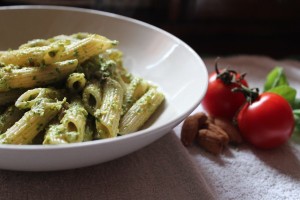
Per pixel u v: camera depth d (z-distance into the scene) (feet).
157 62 0.99
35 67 0.79
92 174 0.77
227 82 1.00
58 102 0.73
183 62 0.94
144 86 0.91
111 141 0.61
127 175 0.78
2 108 0.79
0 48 1.04
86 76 0.84
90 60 0.87
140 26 1.04
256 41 1.68
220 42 1.63
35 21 1.07
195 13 1.58
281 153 0.93
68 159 0.62
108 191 0.73
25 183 0.73
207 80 0.81
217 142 0.89
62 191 0.72
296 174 0.86
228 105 0.99
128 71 1.03
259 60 1.38
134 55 1.04
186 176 0.79
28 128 0.70
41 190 0.72
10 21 1.05
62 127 0.68
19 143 0.69
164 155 0.83
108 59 0.91
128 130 0.79
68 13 1.08
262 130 0.90
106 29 1.07
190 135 0.91
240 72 1.28
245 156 0.90
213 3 1.56
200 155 0.89
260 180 0.83
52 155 0.59
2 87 0.76
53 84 0.81
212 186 0.80
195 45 1.59
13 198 0.69
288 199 0.79
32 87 0.79
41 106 0.72
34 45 0.89
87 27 1.08
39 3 1.45
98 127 0.75
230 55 1.56
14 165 0.63
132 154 0.83
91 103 0.80
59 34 1.08
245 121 0.92
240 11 1.60
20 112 0.76
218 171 0.84
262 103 0.91
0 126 0.74
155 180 0.77
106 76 0.85
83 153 0.61
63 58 0.81
